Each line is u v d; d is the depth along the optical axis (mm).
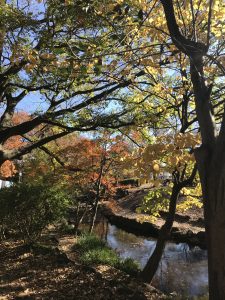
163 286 12602
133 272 10844
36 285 8836
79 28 6160
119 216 25672
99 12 5473
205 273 14328
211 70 6309
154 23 6730
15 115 19141
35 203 11883
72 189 15844
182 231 20234
